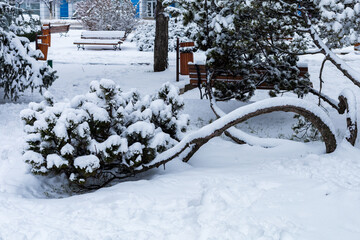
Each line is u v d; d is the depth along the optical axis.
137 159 5.59
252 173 5.49
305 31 7.47
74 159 5.54
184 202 4.58
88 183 6.03
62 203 4.67
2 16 10.03
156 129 6.21
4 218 4.23
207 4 7.96
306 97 11.67
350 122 6.25
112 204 4.56
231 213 4.19
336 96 11.78
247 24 7.61
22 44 10.41
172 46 23.33
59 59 18.66
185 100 9.73
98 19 29.19
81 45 25.06
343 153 5.85
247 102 9.53
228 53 8.13
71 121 5.43
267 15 7.57
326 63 16.91
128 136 5.80
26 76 10.18
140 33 26.53
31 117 5.67
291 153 6.43
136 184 5.28
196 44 8.44
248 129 8.52
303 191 4.62
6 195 4.96
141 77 14.67
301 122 7.55
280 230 3.77
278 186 4.85
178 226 4.03
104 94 5.90
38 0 47.81
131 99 6.61
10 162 6.31
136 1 42.38
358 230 3.77
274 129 8.42
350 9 6.25
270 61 8.91
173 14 8.06
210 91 8.56
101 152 5.52
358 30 6.48
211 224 3.92
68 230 3.94
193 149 6.27
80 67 16.56
